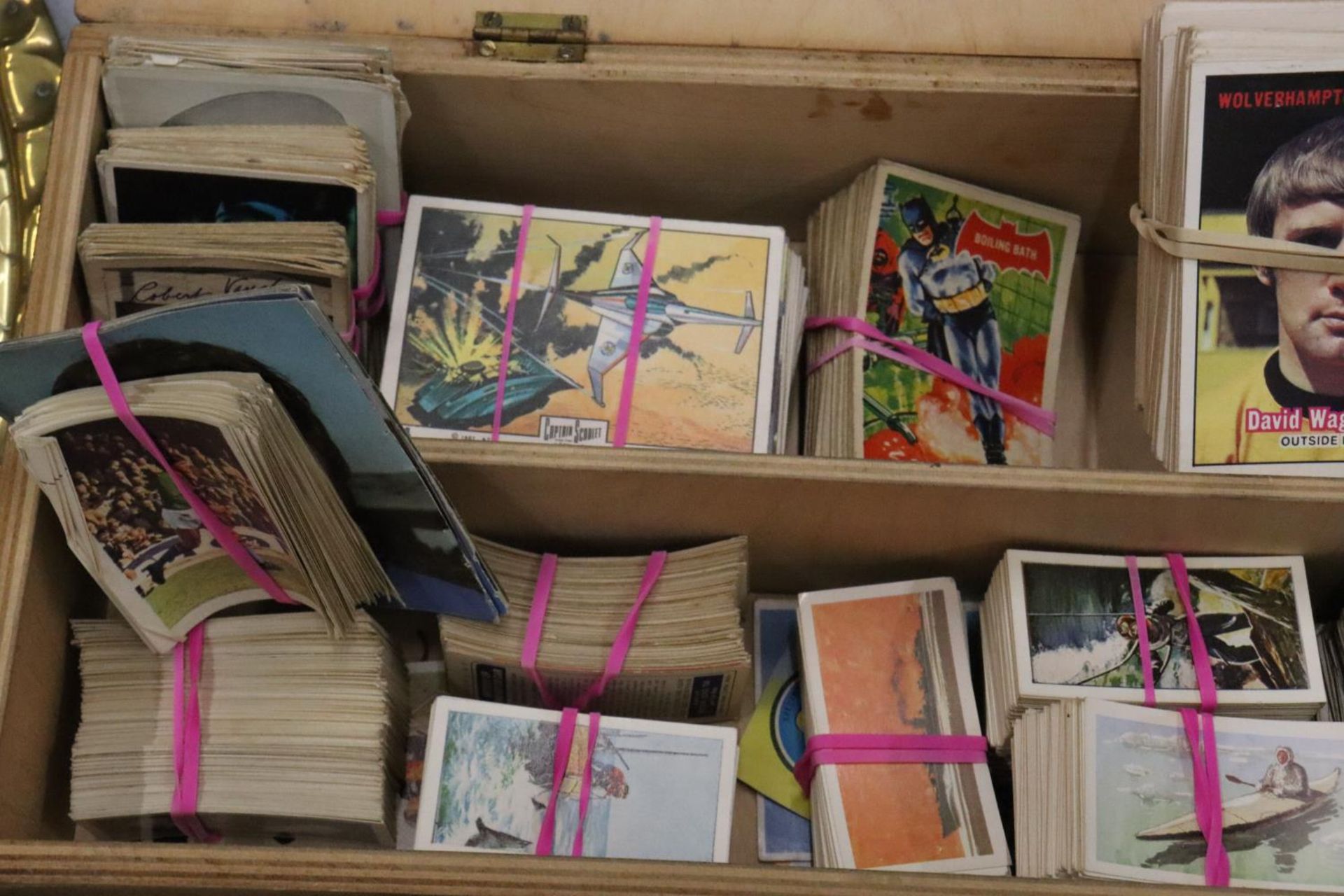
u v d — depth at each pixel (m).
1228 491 1.29
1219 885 1.22
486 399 1.41
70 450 1.16
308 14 1.50
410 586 1.32
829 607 1.41
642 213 1.68
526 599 1.36
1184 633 1.35
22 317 1.39
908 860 1.31
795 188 1.63
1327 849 1.25
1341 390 1.35
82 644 1.30
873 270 1.54
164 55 1.38
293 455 1.17
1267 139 1.38
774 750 1.45
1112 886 1.09
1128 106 1.49
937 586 1.41
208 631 1.31
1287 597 1.36
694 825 1.29
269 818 1.27
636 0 1.51
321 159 1.37
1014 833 1.36
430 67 1.47
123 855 1.08
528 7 1.50
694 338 1.44
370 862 1.09
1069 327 1.71
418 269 1.46
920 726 1.36
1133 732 1.28
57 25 1.63
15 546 1.23
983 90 1.47
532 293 1.46
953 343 1.53
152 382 1.14
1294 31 1.40
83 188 1.37
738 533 1.40
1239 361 1.36
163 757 1.27
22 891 1.10
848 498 1.33
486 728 1.31
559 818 1.28
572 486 1.33
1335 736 1.29
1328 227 1.36
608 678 1.33
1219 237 1.36
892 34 1.49
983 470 1.30
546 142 1.56
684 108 1.51
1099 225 1.67
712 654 1.32
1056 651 1.33
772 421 1.43
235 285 1.35
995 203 1.59
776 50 1.49
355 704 1.29
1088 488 1.29
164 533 1.24
